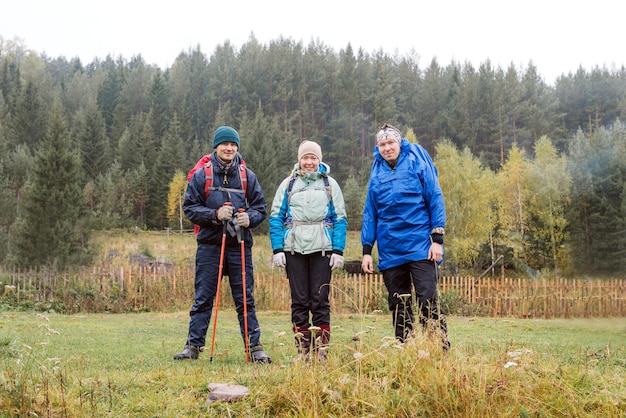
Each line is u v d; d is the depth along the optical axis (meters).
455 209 32.72
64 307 13.12
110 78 100.56
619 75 77.56
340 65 98.25
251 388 3.26
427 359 3.27
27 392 2.94
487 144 72.94
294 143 80.06
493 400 2.95
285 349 4.88
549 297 15.55
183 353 4.55
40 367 3.46
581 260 32.03
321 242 4.55
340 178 78.00
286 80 94.06
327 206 4.63
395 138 4.55
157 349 5.32
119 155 79.19
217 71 102.62
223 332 7.51
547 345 6.02
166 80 107.12
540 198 34.31
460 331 7.94
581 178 33.12
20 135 75.06
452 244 31.03
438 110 83.94
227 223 4.65
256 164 64.44
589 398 3.10
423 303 4.26
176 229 62.56
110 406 3.00
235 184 4.82
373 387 3.07
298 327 4.54
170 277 14.67
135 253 35.41
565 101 76.12
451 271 30.67
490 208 35.00
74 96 98.25
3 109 80.81
